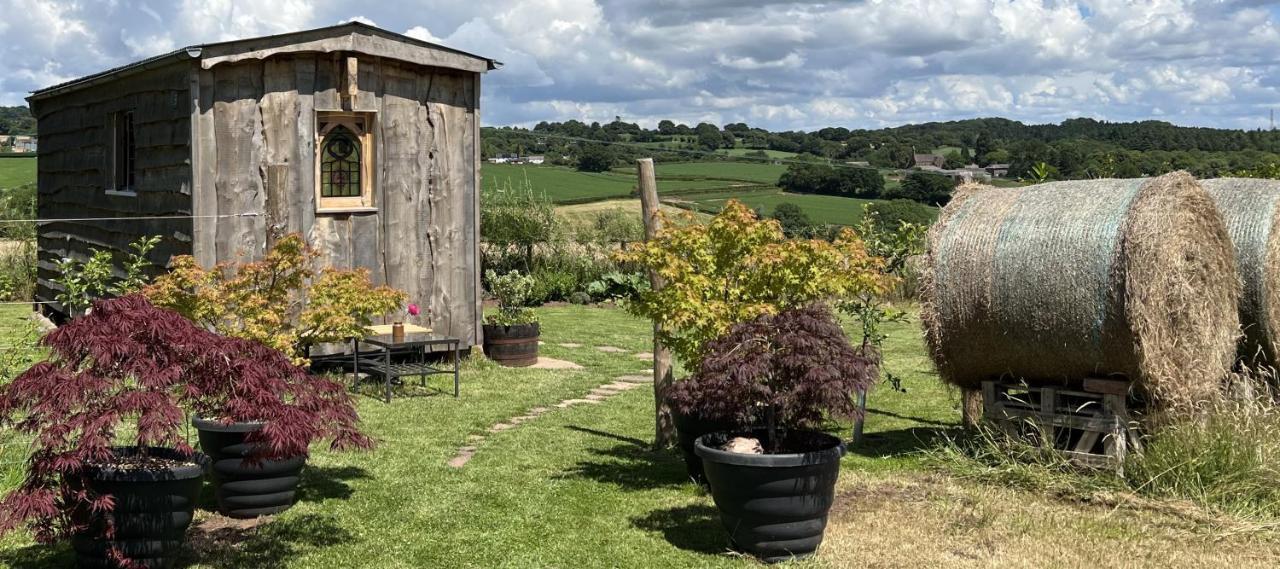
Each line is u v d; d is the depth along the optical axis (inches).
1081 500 280.5
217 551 231.5
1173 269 282.2
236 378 217.0
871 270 310.3
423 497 278.2
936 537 248.5
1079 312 288.2
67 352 199.2
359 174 472.7
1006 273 301.9
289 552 232.5
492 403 412.8
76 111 581.0
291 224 453.1
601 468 314.7
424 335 439.8
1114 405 296.2
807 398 243.6
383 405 403.5
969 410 353.4
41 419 196.9
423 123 485.1
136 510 202.4
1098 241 286.0
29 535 237.1
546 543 242.4
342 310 343.6
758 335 254.2
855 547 239.9
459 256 499.8
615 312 762.2
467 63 491.2
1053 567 228.7
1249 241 334.0
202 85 435.5
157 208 470.9
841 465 322.0
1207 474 274.7
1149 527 255.4
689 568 226.2
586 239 887.7
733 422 275.1
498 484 293.3
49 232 639.1
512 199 859.4
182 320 213.9
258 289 341.4
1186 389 286.7
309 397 231.0
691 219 320.8
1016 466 299.1
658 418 344.2
